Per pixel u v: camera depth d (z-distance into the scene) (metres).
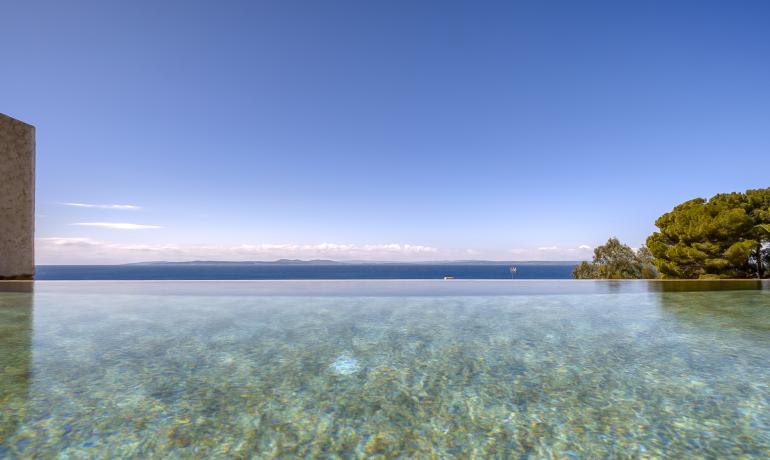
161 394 1.81
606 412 1.63
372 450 1.32
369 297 5.32
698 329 3.26
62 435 1.40
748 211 11.18
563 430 1.47
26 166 8.07
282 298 5.26
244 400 1.74
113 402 1.71
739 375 2.09
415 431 1.46
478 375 2.10
